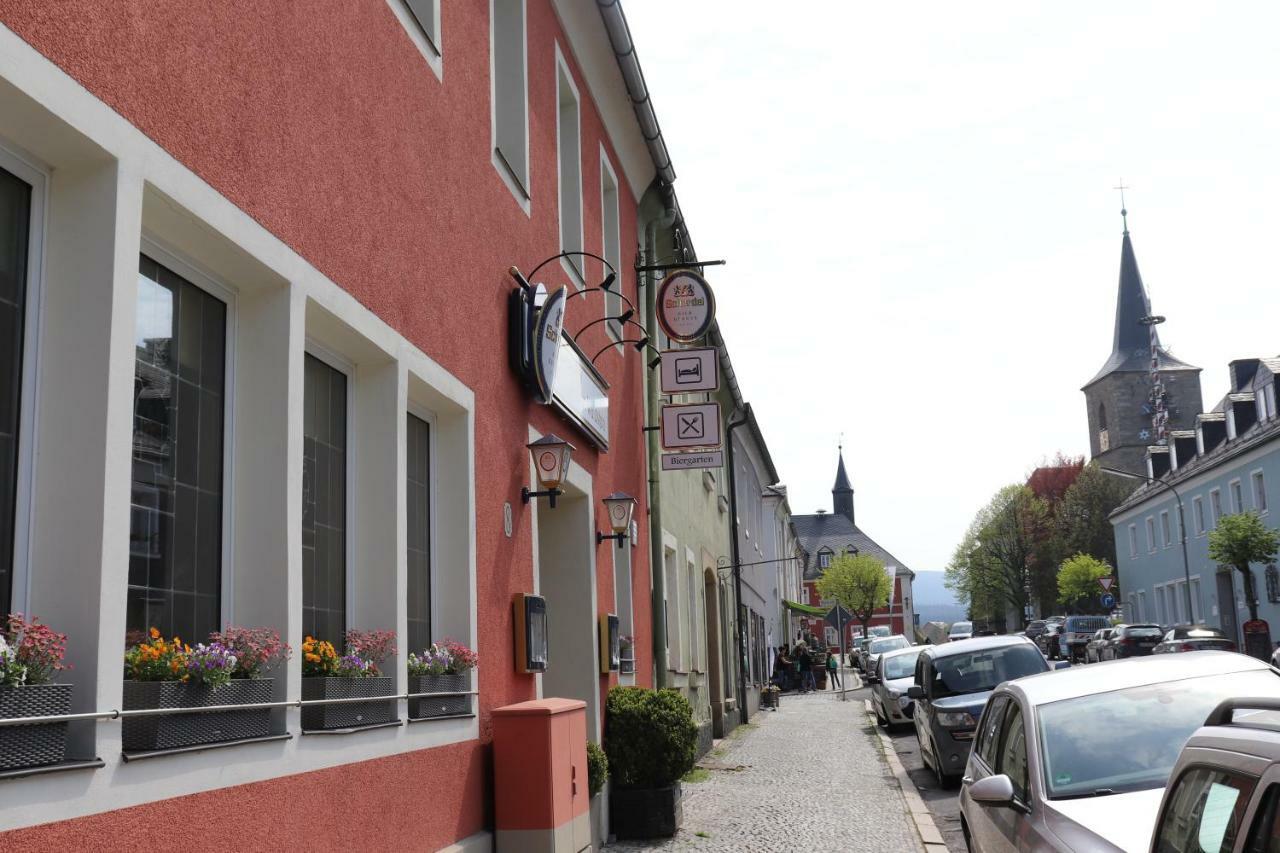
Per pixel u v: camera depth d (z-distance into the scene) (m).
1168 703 6.48
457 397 8.12
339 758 5.81
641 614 15.45
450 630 8.09
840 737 22.94
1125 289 108.44
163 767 4.27
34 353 4.14
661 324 14.59
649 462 16.44
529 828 8.06
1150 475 66.25
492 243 9.17
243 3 5.27
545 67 11.34
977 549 96.31
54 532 4.05
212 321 5.46
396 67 7.21
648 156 16.33
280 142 5.58
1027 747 6.36
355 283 6.43
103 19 4.20
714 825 11.81
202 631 5.20
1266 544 45.19
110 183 4.23
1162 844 3.83
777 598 50.00
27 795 3.55
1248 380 55.97
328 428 6.69
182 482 5.14
